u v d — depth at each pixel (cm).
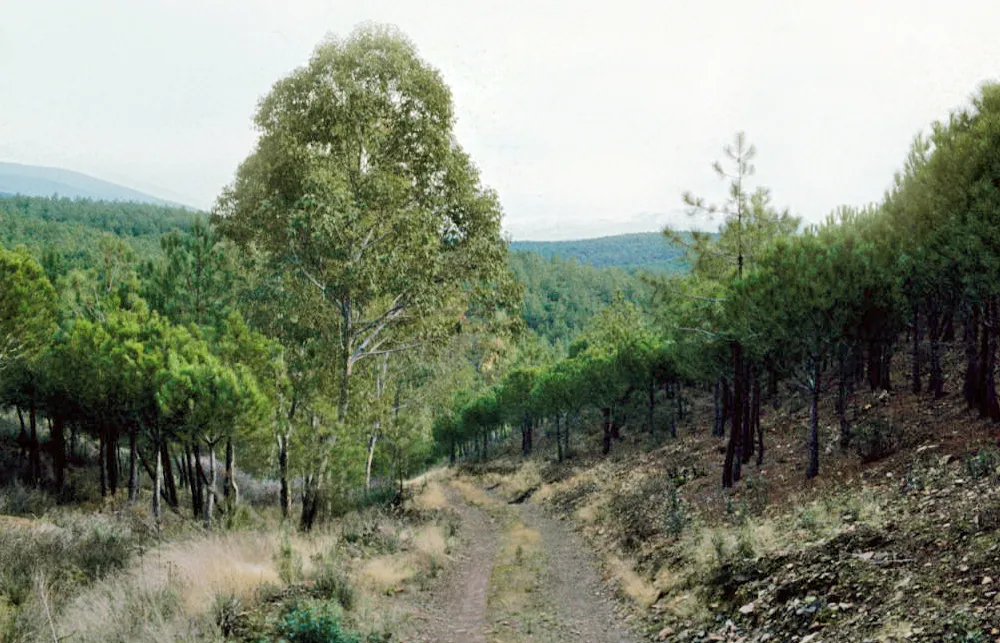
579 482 3062
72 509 2158
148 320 2200
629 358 3538
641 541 1582
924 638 578
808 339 1527
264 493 3055
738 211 1998
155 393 1766
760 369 2158
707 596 966
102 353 1947
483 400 6038
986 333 1462
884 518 960
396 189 1964
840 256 1527
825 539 944
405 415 2641
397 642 877
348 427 1853
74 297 2603
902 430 1573
